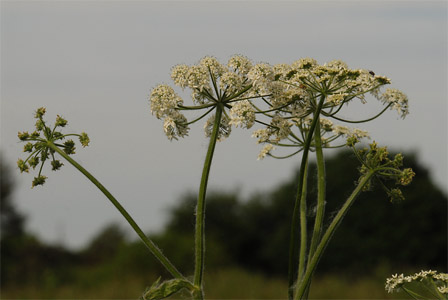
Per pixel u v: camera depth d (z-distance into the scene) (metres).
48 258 43.84
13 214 54.22
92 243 47.59
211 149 6.36
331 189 47.03
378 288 33.84
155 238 41.19
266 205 56.16
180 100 6.63
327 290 34.09
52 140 6.52
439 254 46.84
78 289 36.94
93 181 6.24
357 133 7.30
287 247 53.88
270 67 6.62
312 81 6.60
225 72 6.65
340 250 47.53
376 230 47.38
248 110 6.45
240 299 32.84
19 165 6.50
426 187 47.41
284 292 33.78
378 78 6.66
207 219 55.94
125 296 33.78
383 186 6.64
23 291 37.31
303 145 7.24
